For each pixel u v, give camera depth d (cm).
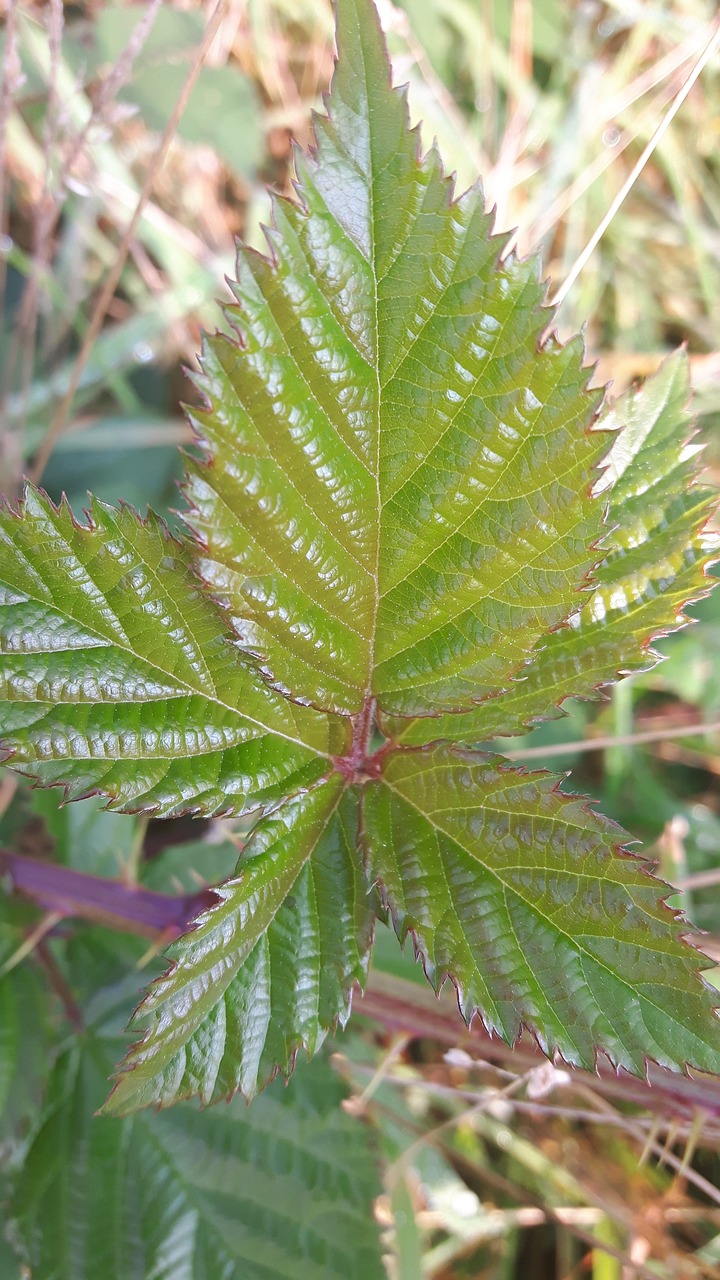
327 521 14
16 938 22
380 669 15
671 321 43
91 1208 22
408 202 12
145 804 14
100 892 20
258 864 14
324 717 15
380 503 14
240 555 13
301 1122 23
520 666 14
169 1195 22
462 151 37
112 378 36
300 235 12
